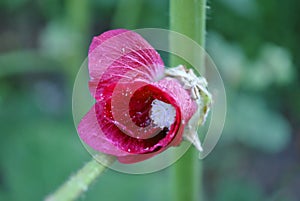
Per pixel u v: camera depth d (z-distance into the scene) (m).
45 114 0.77
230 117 0.71
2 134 0.71
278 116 0.75
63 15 0.76
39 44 0.92
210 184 0.80
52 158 0.67
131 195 0.64
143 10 0.73
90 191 0.64
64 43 0.71
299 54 0.74
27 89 0.86
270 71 0.71
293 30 0.72
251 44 0.71
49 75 0.89
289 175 0.82
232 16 0.69
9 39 0.92
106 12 0.81
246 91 0.73
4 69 0.74
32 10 0.89
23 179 0.66
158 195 0.64
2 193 0.67
